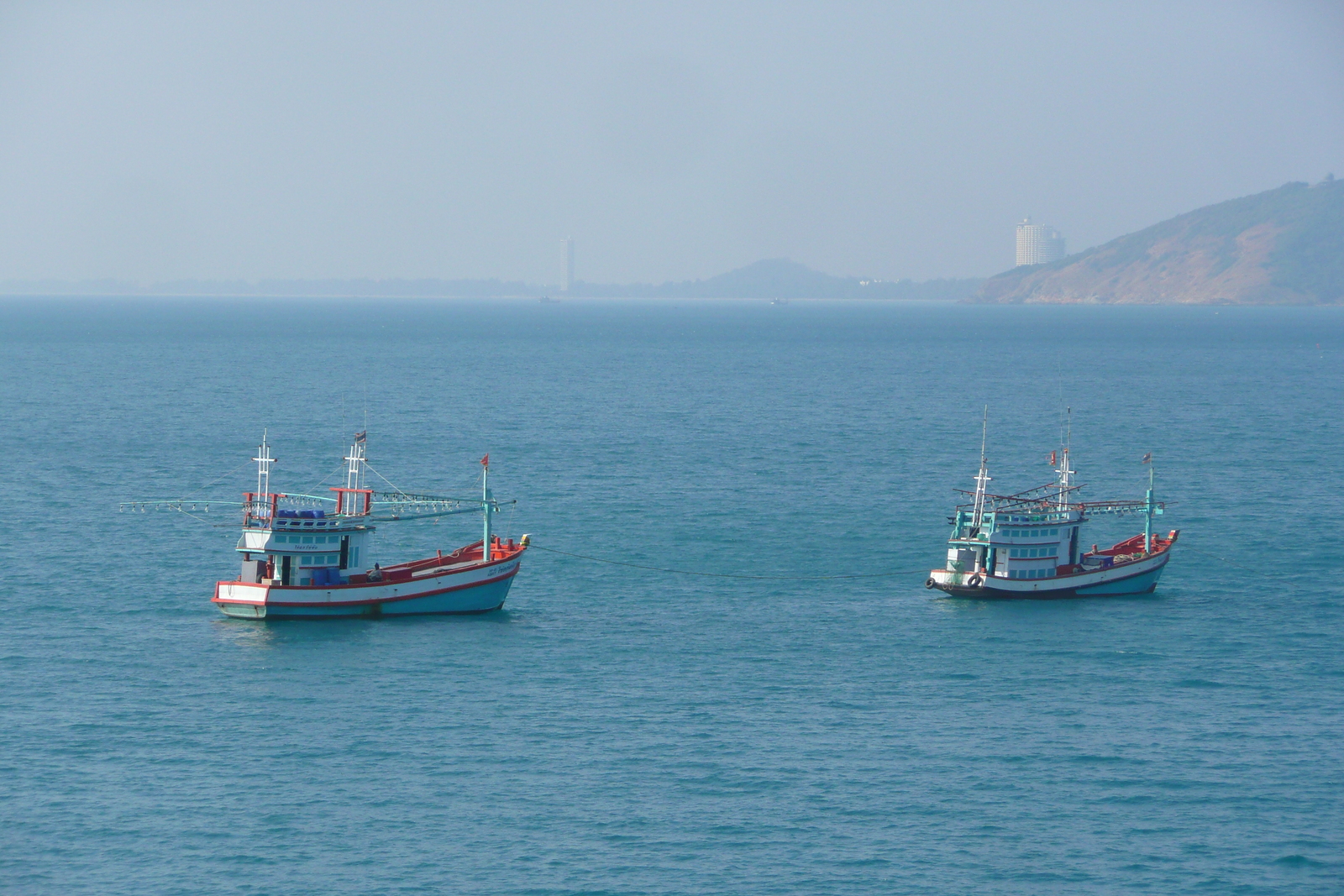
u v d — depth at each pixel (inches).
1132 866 5561.0
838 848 5669.3
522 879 5418.3
